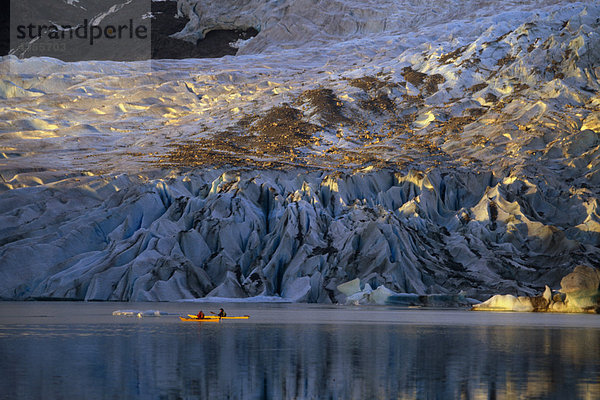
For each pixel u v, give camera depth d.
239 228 177.50
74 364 54.34
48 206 188.00
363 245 168.38
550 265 166.38
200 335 77.06
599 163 196.12
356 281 157.38
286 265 170.12
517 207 182.75
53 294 158.25
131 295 157.25
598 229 174.62
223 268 167.38
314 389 45.03
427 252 170.12
